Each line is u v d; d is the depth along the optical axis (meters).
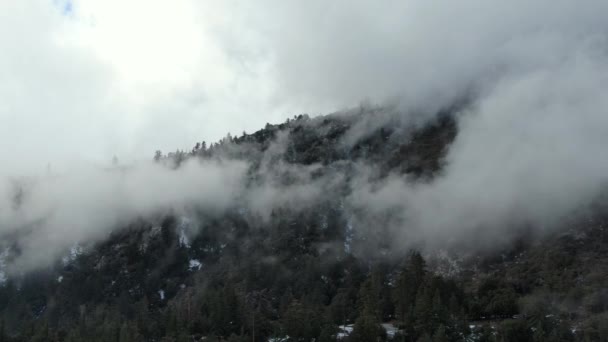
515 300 168.88
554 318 151.75
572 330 145.75
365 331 148.00
